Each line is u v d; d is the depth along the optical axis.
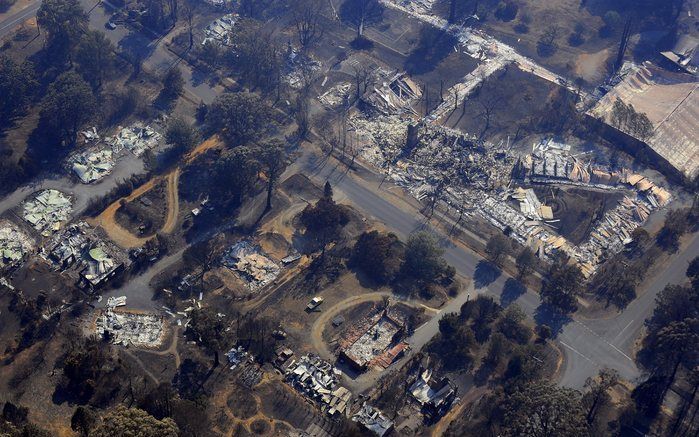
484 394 196.75
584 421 173.00
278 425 185.62
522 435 172.75
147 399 179.00
